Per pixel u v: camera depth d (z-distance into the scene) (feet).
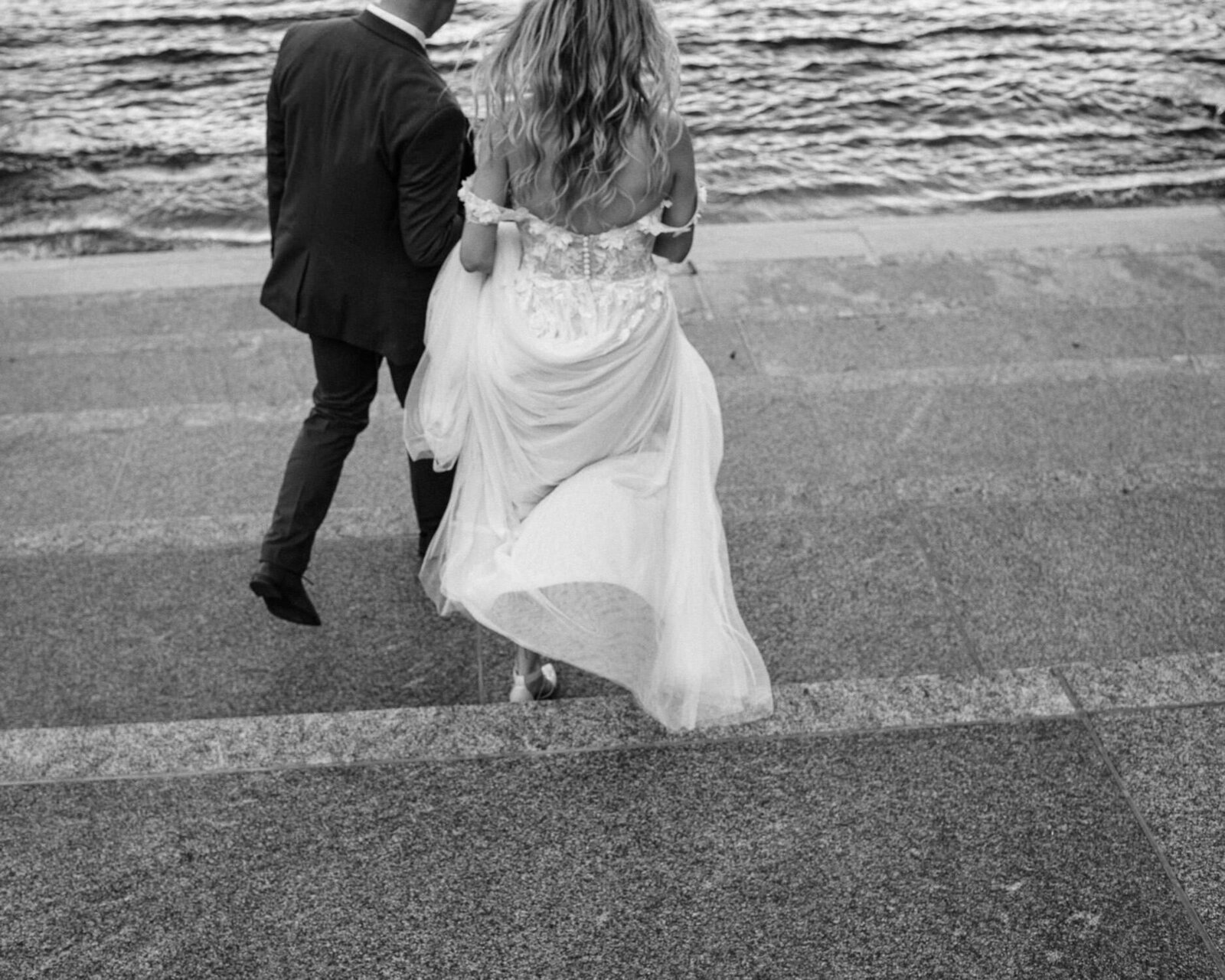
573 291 9.66
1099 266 20.98
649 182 9.19
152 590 12.89
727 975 8.34
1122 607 12.26
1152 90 39.63
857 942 8.57
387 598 12.83
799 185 33.73
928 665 11.60
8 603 12.69
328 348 11.36
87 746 10.36
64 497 14.89
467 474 10.73
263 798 9.83
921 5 47.32
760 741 10.30
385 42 10.22
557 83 8.61
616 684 11.78
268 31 45.91
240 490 15.02
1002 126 37.19
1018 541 13.24
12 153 36.27
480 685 11.77
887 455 15.21
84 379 18.21
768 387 16.65
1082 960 8.41
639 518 10.19
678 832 9.48
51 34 45.55
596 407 9.99
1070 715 10.48
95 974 8.40
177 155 36.19
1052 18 46.14
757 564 12.96
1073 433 15.57
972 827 9.45
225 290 21.53
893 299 19.88
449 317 10.38
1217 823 9.45
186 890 9.02
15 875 9.16
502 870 9.18
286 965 8.46
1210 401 16.24
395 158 10.25
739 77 40.65
